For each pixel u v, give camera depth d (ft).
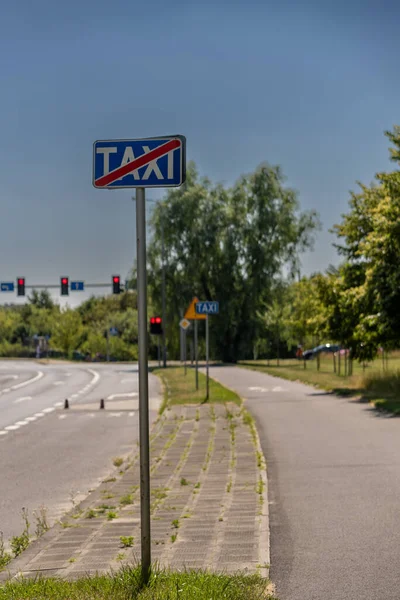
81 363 295.28
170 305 226.99
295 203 229.86
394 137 84.43
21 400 111.45
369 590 21.01
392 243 82.69
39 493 40.19
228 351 228.84
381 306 84.23
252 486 37.63
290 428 61.67
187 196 225.97
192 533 28.19
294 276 226.79
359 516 30.50
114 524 30.58
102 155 22.45
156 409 88.53
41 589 20.47
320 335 105.40
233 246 223.71
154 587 20.38
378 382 97.71
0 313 456.04
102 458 52.54
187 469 44.04
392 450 48.14
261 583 20.97
